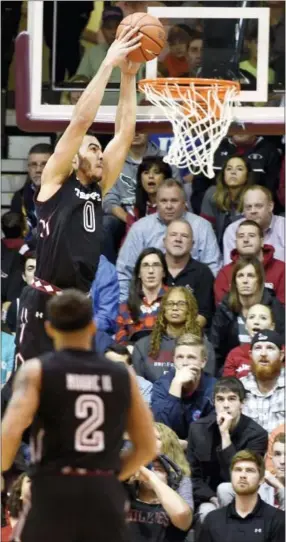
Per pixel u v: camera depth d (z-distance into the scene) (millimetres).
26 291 10820
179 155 14656
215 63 14836
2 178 19906
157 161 17312
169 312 14852
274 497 13156
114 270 15789
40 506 8086
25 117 14695
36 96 14727
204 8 14953
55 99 14727
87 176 10688
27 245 16828
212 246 16719
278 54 14891
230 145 18078
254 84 14805
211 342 15453
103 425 8195
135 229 16703
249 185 17188
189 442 13586
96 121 14078
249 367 14641
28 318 10664
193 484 13438
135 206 17438
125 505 8242
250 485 12422
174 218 16641
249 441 13430
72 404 8164
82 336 8375
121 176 17719
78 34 14836
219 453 13344
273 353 13969
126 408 8305
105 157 11102
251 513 12492
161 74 14703
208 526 12562
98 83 10617
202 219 16828
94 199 10711
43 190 10562
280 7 14836
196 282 15961
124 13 14953
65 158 10469
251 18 14953
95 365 8289
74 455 8125
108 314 15562
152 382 14695
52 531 8047
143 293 15648
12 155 20016
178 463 12625
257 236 15820
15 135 20078
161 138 18906
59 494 8070
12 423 8117
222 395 13438
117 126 11305
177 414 13859
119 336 15539
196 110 14406
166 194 16609
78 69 14789
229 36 14898
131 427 8453
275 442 13133
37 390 8164
